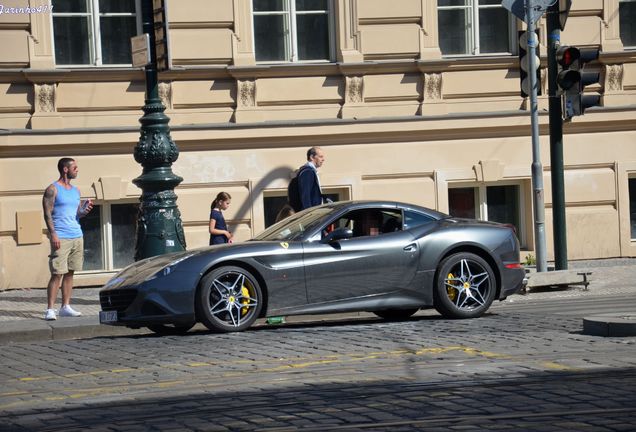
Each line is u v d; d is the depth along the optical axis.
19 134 23.19
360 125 24.80
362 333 14.88
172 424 9.06
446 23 25.80
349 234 15.80
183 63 24.23
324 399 9.95
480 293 16.39
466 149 25.47
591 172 25.91
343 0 25.00
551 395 9.67
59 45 23.97
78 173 23.69
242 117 24.38
